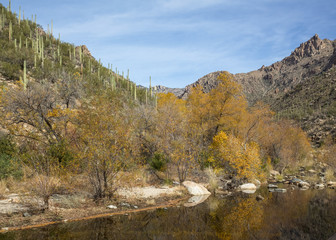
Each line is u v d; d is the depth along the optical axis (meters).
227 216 8.78
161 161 15.79
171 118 18.19
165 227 7.41
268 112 26.61
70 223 7.43
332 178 19.80
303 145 32.75
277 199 12.01
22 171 11.25
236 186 15.93
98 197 9.78
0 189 9.62
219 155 17.95
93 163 9.84
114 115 12.98
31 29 58.97
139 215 8.65
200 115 25.59
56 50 53.72
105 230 6.96
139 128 18.11
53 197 9.51
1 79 29.52
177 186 13.66
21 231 6.58
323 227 7.56
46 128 14.95
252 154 17.36
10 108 14.58
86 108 14.32
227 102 26.06
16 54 36.97
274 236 6.77
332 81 125.56
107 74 57.59
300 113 98.94
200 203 10.84
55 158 11.41
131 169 13.89
